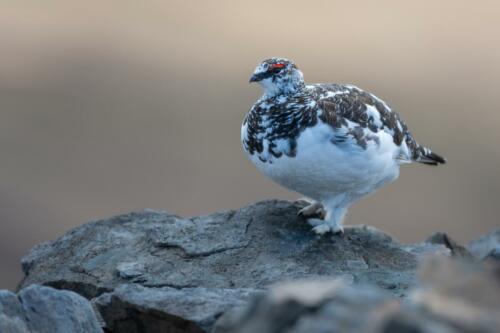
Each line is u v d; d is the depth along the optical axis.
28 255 6.67
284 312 2.95
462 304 2.87
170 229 6.48
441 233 7.21
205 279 5.76
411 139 6.71
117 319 5.00
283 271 5.80
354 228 6.60
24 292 4.49
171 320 4.68
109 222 6.77
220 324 4.13
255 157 6.21
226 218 6.61
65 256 6.43
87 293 5.95
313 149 5.88
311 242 6.21
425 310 2.80
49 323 4.46
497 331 2.73
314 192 6.22
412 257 6.21
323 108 5.94
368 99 6.31
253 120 6.14
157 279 5.82
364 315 2.80
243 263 5.95
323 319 2.82
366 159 5.97
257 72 6.13
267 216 6.56
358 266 5.94
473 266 3.02
